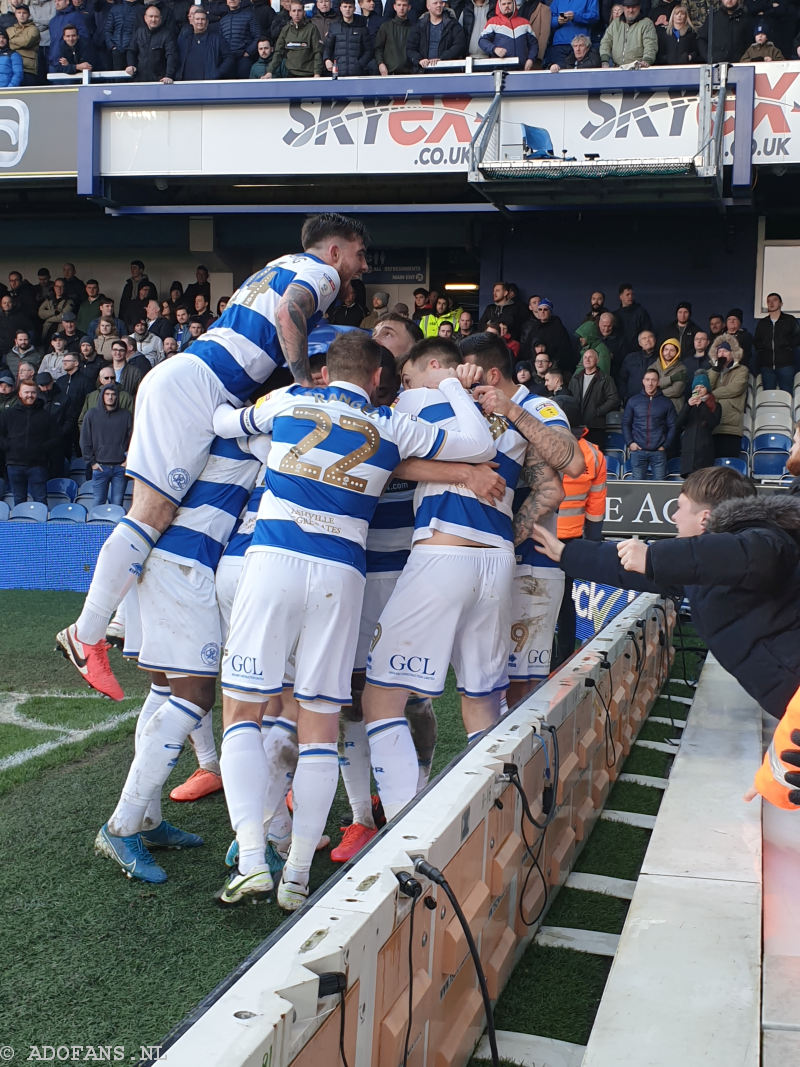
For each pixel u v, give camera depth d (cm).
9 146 1102
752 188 1005
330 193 1180
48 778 406
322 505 275
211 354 307
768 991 199
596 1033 180
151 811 322
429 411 308
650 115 961
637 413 962
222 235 1345
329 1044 137
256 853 271
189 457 300
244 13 1104
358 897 153
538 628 343
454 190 1161
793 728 205
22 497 1071
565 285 1254
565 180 975
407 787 291
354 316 1148
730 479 260
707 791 312
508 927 240
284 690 314
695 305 1227
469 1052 209
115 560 295
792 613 236
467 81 993
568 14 1048
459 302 1362
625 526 754
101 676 313
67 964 249
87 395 1120
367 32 1050
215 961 252
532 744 251
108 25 1127
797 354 1123
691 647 654
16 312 1269
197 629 300
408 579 299
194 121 1069
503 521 310
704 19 987
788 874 260
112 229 1358
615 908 290
